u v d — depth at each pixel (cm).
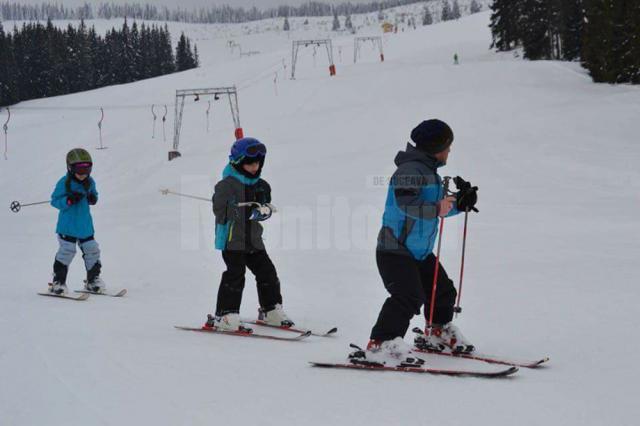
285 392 311
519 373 351
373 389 317
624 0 2858
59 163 2723
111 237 1157
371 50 6750
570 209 1141
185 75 6075
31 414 278
